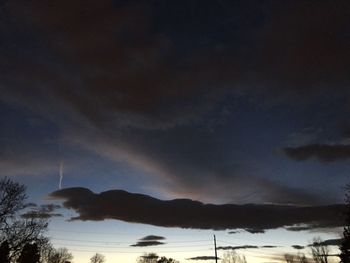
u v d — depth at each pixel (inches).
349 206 2343.8
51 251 3398.1
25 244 2127.2
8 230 2049.7
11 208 2006.6
